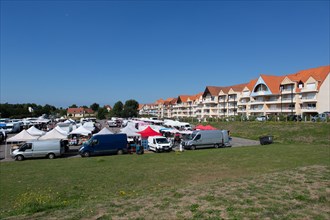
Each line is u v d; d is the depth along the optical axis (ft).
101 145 93.76
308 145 107.96
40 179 52.42
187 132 136.56
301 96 200.23
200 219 23.31
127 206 27.68
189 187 36.04
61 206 30.91
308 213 24.80
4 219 25.95
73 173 57.98
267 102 230.68
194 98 396.57
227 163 67.77
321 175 39.88
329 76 189.67
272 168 58.29
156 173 56.90
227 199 28.86
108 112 484.33
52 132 98.22
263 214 24.35
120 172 58.39
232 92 289.12
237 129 185.57
